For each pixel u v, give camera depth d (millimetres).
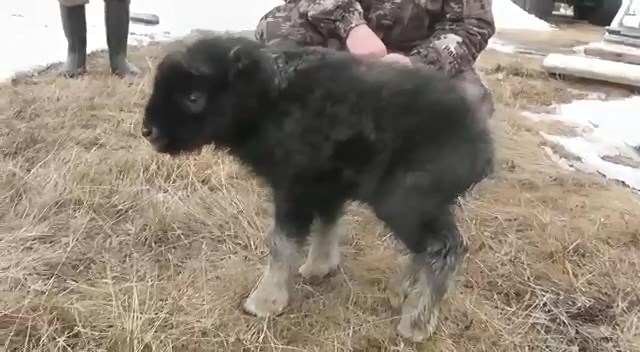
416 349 1124
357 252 1353
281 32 1431
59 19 2771
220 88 1042
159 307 1155
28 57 2320
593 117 2182
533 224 1454
